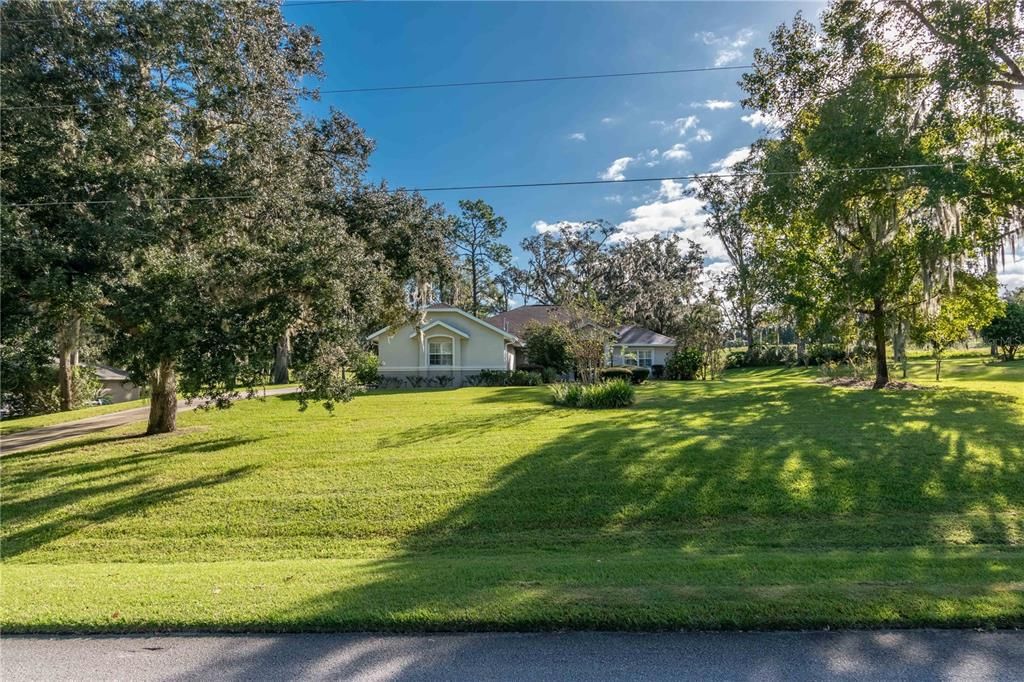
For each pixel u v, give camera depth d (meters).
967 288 16.83
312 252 9.98
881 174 12.04
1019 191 10.99
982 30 10.71
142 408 19.45
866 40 12.91
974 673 2.75
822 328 18.73
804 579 4.02
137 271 9.27
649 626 3.29
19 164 8.82
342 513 7.09
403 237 23.88
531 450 9.19
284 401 17.75
